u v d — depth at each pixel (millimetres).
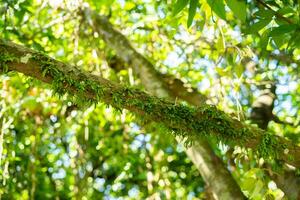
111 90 2744
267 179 3594
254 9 4512
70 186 7797
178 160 7883
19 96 5434
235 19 5363
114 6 6348
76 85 2672
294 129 5922
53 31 5938
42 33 5773
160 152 5391
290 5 3326
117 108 2801
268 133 2939
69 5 5273
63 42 6070
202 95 4559
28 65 2602
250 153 3436
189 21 2857
